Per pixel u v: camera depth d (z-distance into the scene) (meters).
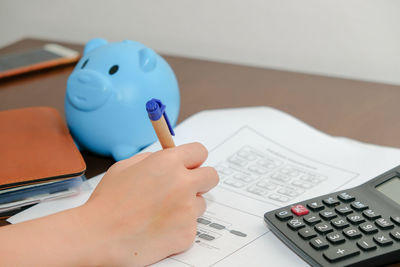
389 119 0.60
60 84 0.79
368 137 0.56
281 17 0.82
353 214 0.39
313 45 0.81
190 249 0.38
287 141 0.53
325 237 0.36
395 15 0.71
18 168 0.46
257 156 0.51
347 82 0.74
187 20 0.94
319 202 0.41
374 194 0.41
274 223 0.39
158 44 1.00
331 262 0.34
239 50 0.90
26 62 0.86
